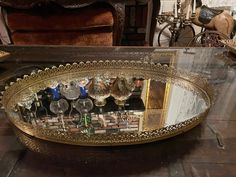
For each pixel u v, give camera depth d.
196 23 2.05
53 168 0.50
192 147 0.55
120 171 0.49
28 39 1.87
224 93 0.76
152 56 1.02
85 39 1.90
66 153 0.53
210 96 0.70
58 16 1.83
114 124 0.63
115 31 1.88
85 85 0.81
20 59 0.99
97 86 0.79
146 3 1.97
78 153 0.53
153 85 0.81
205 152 0.53
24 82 0.76
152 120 0.65
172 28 2.09
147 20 2.11
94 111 0.70
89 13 1.83
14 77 0.84
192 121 0.56
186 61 0.99
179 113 0.67
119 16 1.80
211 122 0.63
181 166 0.50
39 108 0.70
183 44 2.34
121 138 0.51
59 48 1.11
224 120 0.64
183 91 0.77
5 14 1.82
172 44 2.17
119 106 0.72
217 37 1.85
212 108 0.68
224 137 0.58
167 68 0.85
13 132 0.59
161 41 2.40
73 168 0.49
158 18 2.09
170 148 0.54
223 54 1.06
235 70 0.91
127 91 0.78
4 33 2.10
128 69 0.88
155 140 0.54
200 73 0.88
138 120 0.65
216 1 2.22
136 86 0.81
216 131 0.60
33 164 0.50
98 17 1.83
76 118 0.66
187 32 2.31
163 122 0.64
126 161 0.51
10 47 1.11
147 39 2.19
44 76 0.81
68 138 0.52
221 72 0.90
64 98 0.76
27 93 0.75
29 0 1.71
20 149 0.54
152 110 0.70
